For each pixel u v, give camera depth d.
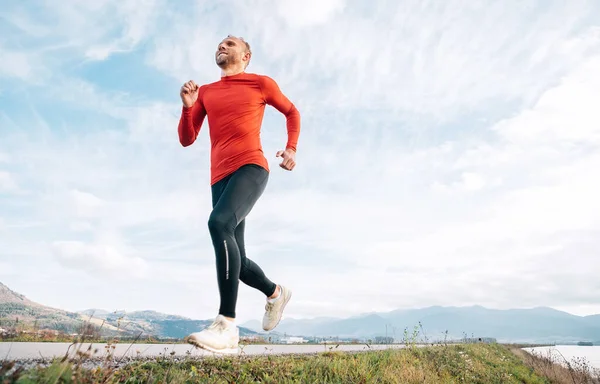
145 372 3.62
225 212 3.44
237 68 4.11
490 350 17.38
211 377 3.92
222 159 3.79
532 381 11.96
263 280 4.10
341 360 5.99
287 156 4.04
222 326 3.24
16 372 2.28
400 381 5.97
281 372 4.65
